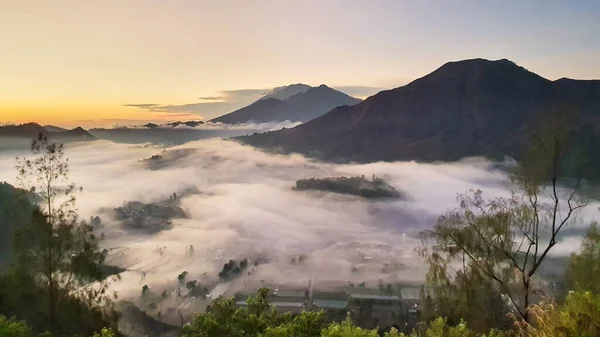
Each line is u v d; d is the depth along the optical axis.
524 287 15.02
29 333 12.94
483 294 15.73
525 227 15.80
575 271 15.90
